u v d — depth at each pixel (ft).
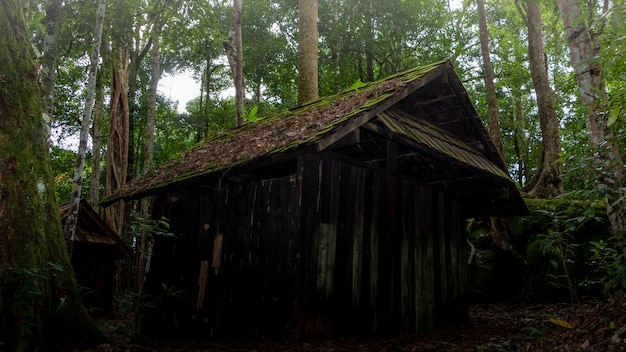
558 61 77.61
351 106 21.17
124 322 31.89
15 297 12.66
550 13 59.16
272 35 71.72
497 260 44.47
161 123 84.12
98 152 53.42
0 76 14.79
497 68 81.00
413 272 25.08
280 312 19.85
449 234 28.86
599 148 14.16
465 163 24.14
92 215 40.65
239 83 46.11
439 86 25.89
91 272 41.19
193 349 18.90
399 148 25.32
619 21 12.17
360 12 64.49
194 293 24.62
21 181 14.43
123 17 30.60
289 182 21.11
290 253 20.13
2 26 15.17
